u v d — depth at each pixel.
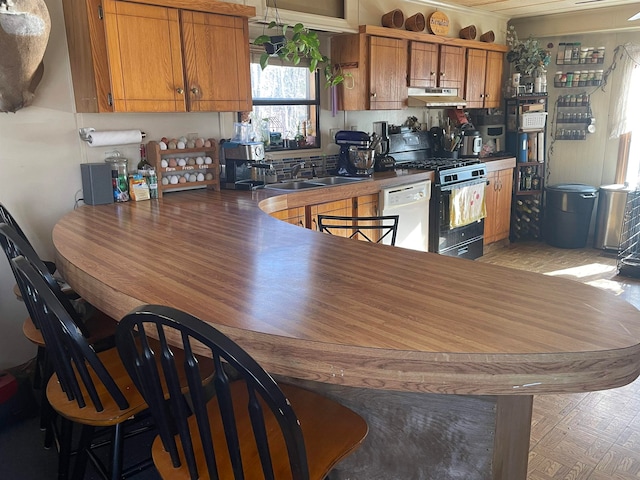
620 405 2.53
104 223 2.32
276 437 1.19
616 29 5.03
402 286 1.39
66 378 1.34
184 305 1.25
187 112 3.23
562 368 0.98
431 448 1.33
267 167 3.46
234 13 3.02
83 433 1.54
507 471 1.37
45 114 2.74
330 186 3.56
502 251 5.32
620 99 5.27
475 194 4.70
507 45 5.60
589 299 1.28
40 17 2.25
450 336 1.06
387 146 4.41
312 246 1.87
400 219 4.06
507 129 5.59
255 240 1.96
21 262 1.27
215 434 1.21
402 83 4.34
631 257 4.52
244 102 3.21
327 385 1.44
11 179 2.67
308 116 4.13
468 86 4.98
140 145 3.14
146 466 1.68
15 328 2.72
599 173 5.57
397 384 1.02
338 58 4.14
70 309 1.60
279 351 1.08
